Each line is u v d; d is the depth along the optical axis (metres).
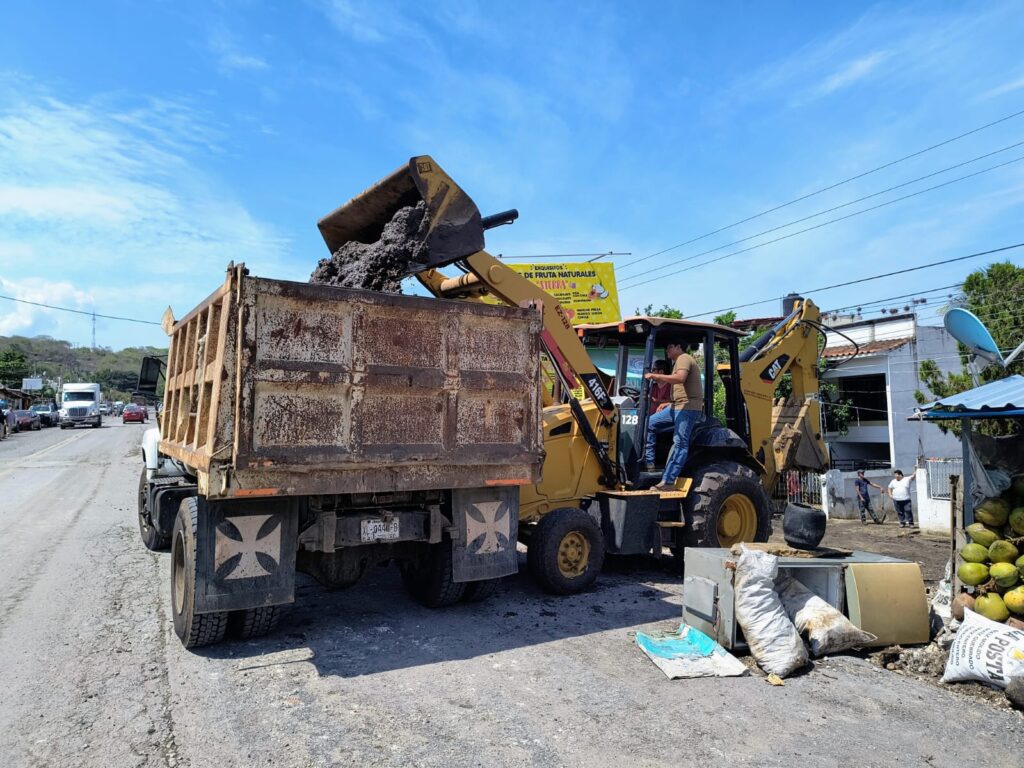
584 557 6.55
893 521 14.83
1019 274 14.45
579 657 4.84
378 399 4.92
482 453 5.38
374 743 3.55
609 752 3.49
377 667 4.61
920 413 5.53
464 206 6.16
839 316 25.98
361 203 6.57
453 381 5.23
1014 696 4.03
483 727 3.75
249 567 4.59
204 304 5.15
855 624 5.01
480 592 5.98
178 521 5.16
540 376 5.72
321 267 6.55
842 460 22.25
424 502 5.51
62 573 7.09
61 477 16.78
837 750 3.56
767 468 8.74
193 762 3.35
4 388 52.34
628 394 7.91
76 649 4.88
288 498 4.75
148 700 4.04
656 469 7.72
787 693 4.27
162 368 8.39
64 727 3.70
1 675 4.41
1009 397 5.11
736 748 3.55
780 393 17.25
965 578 5.02
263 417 4.47
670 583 7.08
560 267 21.38
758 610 4.72
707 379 7.93
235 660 4.70
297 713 3.89
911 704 4.15
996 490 5.48
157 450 8.06
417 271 6.14
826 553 5.34
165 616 5.65
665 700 4.13
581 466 7.20
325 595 6.44
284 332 4.55
